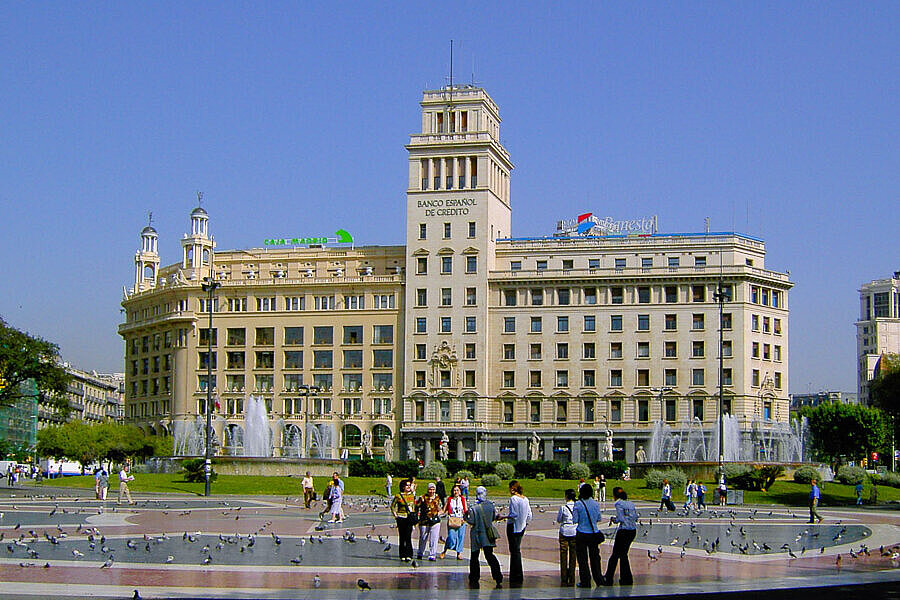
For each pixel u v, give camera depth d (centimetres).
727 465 12688
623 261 18375
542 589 3434
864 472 13150
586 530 3500
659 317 17988
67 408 13612
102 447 18888
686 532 6194
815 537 5869
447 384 18488
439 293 18650
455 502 4375
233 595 3231
